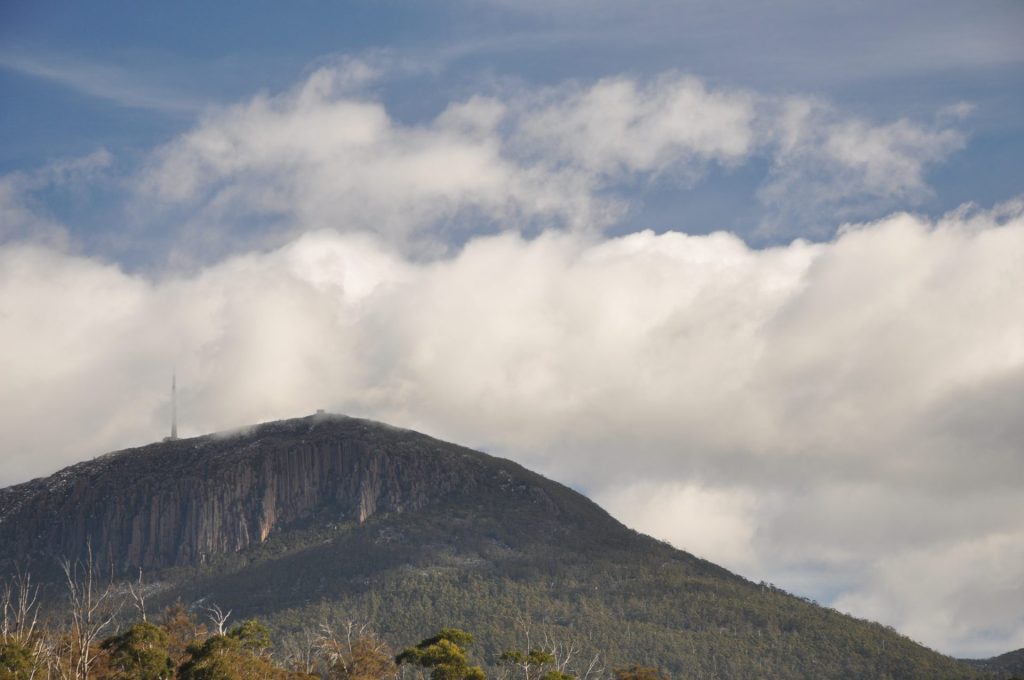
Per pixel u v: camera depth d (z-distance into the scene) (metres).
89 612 153.25
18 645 144.38
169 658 168.12
